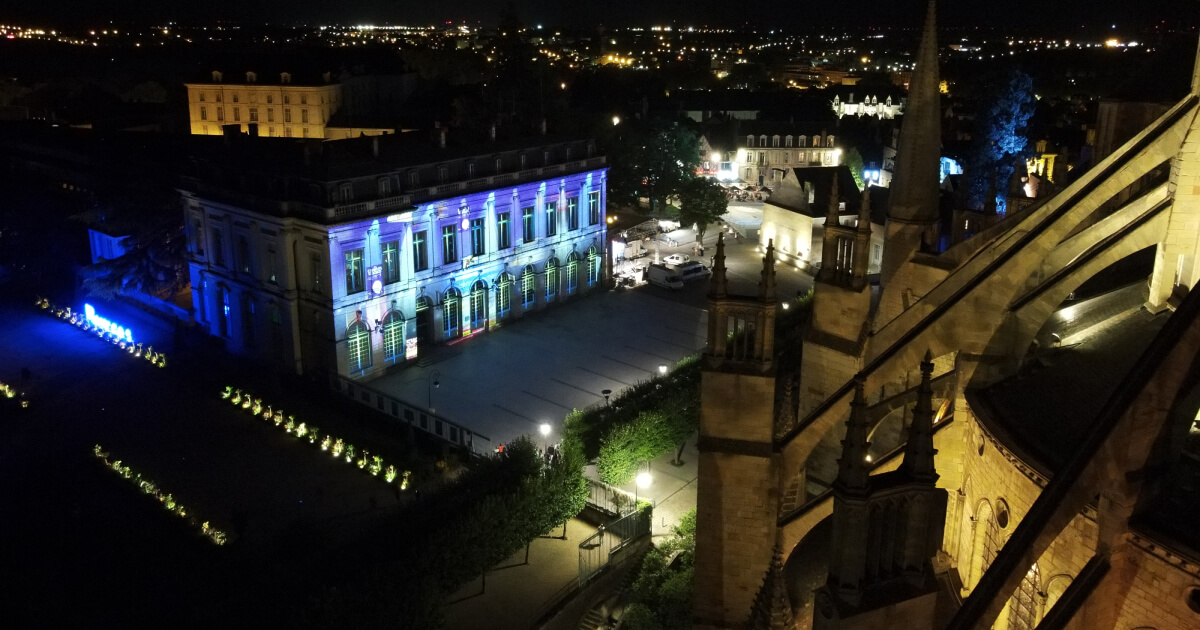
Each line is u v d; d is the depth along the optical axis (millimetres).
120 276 92562
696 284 111250
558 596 49688
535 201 96062
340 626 38500
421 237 84312
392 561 43688
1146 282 31062
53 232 107438
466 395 77625
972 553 27719
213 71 172500
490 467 53812
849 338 41656
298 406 74500
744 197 161125
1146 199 29547
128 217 96750
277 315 80625
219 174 83688
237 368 82312
